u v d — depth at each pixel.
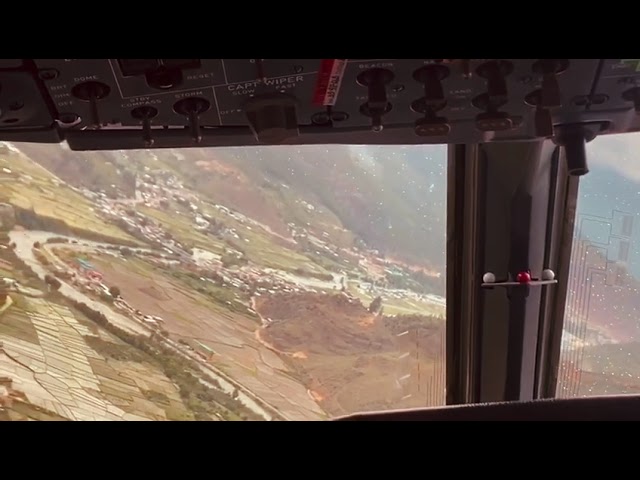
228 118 1.37
